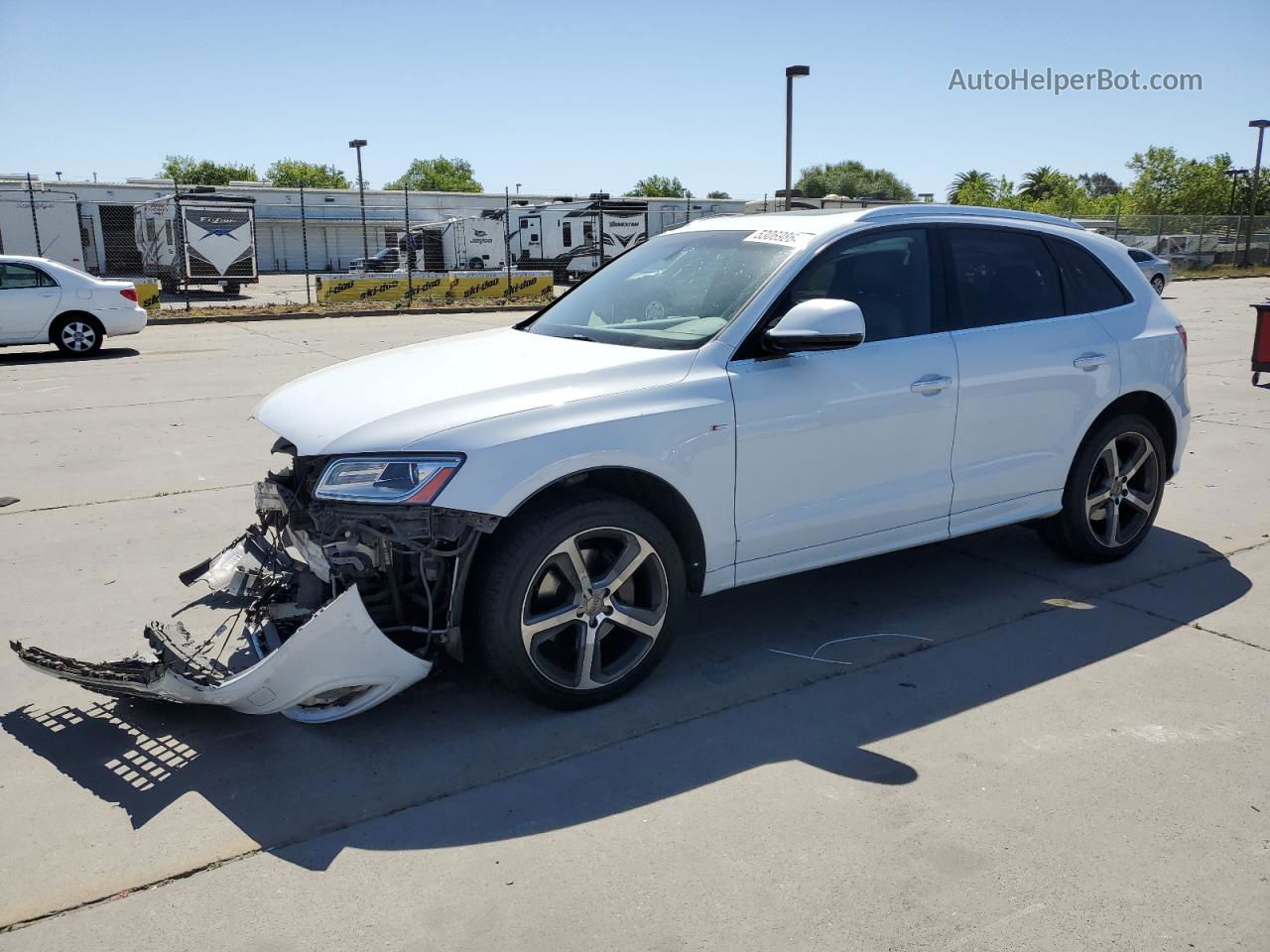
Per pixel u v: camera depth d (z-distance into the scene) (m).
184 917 2.49
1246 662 3.93
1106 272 4.98
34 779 3.13
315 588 3.53
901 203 4.44
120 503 6.27
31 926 2.46
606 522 3.43
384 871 2.67
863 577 4.94
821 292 3.98
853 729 3.44
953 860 2.71
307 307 24.59
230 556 4.15
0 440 8.18
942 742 3.34
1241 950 2.37
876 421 4.02
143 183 42.00
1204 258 40.88
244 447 7.93
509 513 3.22
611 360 3.66
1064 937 2.41
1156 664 3.92
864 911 2.50
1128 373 4.83
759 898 2.55
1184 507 6.13
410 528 3.23
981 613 4.46
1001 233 4.62
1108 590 4.73
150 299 23.16
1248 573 4.94
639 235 39.75
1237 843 2.78
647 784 3.10
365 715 3.53
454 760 3.24
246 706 3.16
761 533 3.80
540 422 3.32
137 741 3.37
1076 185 67.12
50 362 13.80
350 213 47.22
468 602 3.45
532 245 40.56
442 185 92.50
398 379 3.69
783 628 4.32
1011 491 4.55
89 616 4.43
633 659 3.64
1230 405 9.70
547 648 3.63
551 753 3.28
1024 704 3.61
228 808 2.97
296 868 2.69
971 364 4.29
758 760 3.24
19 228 35.91
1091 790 3.04
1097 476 4.96
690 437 3.55
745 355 3.77
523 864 2.71
